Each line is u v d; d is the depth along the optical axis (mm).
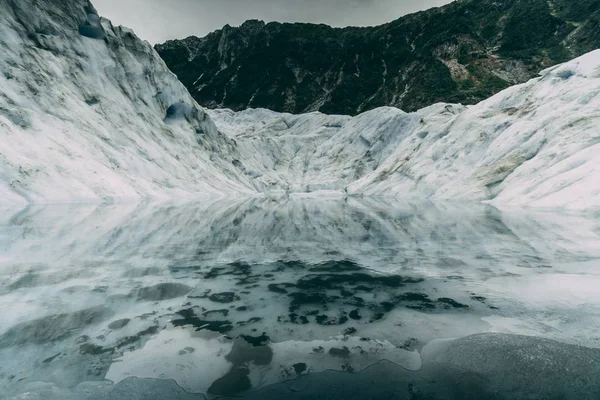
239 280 11453
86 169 43500
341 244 18047
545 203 32281
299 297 9781
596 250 14750
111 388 5488
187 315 8453
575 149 37031
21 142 39156
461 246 16812
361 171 110812
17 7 52719
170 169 62938
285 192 104500
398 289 10422
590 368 5824
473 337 7109
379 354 6598
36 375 5812
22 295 9617
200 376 5855
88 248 16000
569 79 48531
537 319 7910
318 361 6355
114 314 8445
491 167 47344
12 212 27375
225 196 69500
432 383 5609
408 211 36094
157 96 79562
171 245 17375
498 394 5270
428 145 70250
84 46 62094
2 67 45531
